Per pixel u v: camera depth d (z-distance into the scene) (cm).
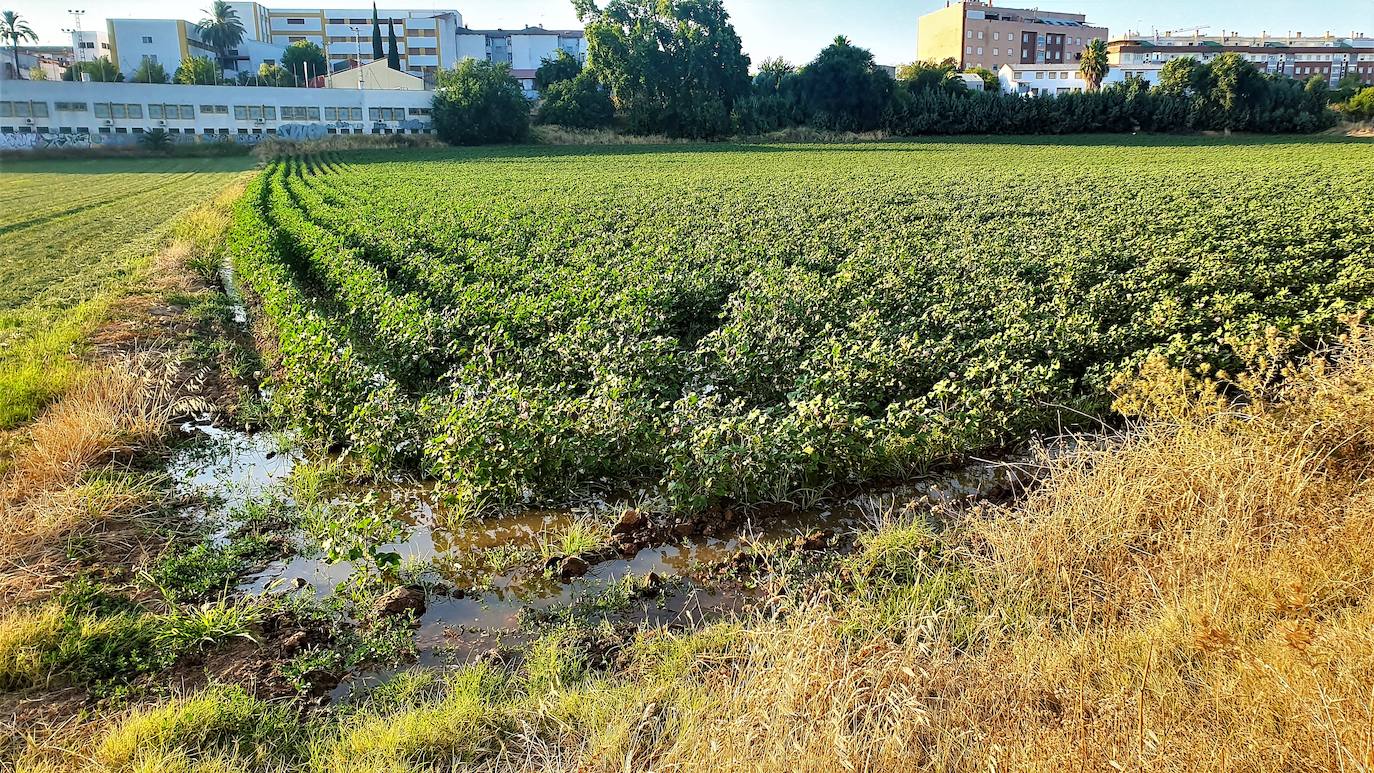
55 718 561
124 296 1842
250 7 13938
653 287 1518
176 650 636
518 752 523
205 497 923
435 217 2800
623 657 627
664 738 492
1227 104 8612
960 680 486
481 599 731
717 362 1191
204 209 3488
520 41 15312
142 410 1085
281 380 1328
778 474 880
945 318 1320
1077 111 8988
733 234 2327
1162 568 584
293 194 4012
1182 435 698
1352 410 694
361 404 1036
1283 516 601
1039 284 1636
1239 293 1462
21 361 1329
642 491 920
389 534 801
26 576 708
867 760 405
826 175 4819
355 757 517
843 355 1155
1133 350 1188
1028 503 727
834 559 759
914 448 921
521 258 2000
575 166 5938
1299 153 6025
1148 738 402
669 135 9275
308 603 711
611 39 9138
